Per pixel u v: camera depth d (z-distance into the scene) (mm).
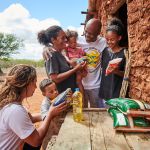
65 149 746
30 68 885
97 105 1587
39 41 1412
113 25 1459
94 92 1561
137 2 1407
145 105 954
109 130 922
